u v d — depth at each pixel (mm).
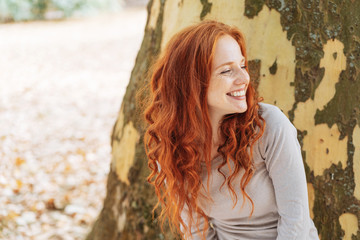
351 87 1898
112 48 11406
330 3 1903
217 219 1674
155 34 2471
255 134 1445
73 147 5555
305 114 1954
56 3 15297
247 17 2014
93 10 15797
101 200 4270
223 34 1418
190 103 1436
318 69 1924
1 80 8914
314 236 1569
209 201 1619
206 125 1469
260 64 1995
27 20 15148
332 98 1915
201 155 1554
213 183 1579
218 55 1401
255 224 1600
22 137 5836
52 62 10305
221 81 1411
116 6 16453
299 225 1446
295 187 1436
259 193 1519
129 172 2617
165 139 1538
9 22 14969
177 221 1817
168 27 2348
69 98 7738
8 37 12938
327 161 1942
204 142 1507
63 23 14758
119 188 2727
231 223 1637
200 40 1395
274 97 1991
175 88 1468
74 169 4910
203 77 1411
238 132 1498
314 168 1963
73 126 6355
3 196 4152
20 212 3926
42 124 6422
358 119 1896
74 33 13273
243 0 2018
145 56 2537
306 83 1939
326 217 1962
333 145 1926
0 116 6715
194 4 2180
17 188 4336
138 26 13906
